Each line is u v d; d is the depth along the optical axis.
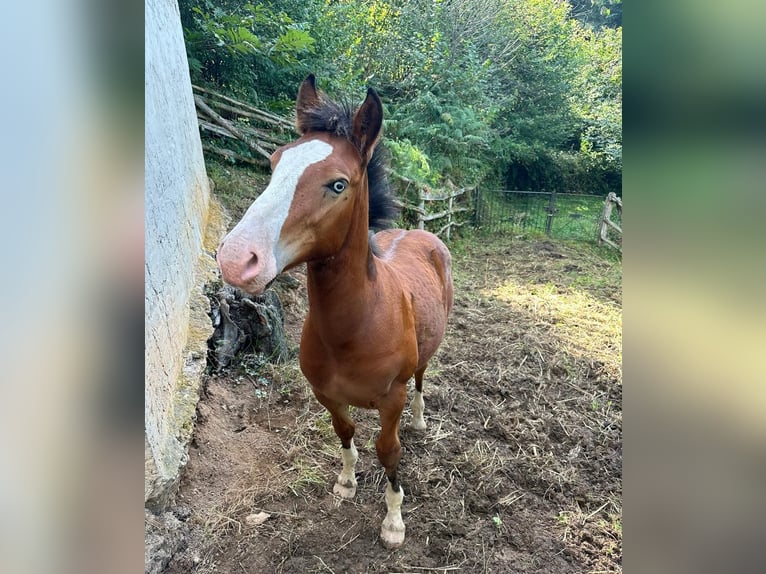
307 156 1.47
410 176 8.12
